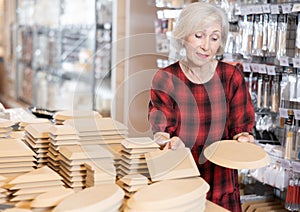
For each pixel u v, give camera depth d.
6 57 8.56
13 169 1.73
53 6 6.87
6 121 2.04
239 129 2.08
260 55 2.90
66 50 6.48
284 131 2.80
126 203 1.45
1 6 8.76
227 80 2.09
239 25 3.10
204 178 2.00
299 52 2.61
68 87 6.23
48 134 1.94
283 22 2.76
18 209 1.44
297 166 2.55
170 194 1.43
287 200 2.68
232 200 2.09
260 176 2.88
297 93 2.65
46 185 1.61
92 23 5.85
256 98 3.00
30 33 7.42
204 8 1.95
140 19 4.36
